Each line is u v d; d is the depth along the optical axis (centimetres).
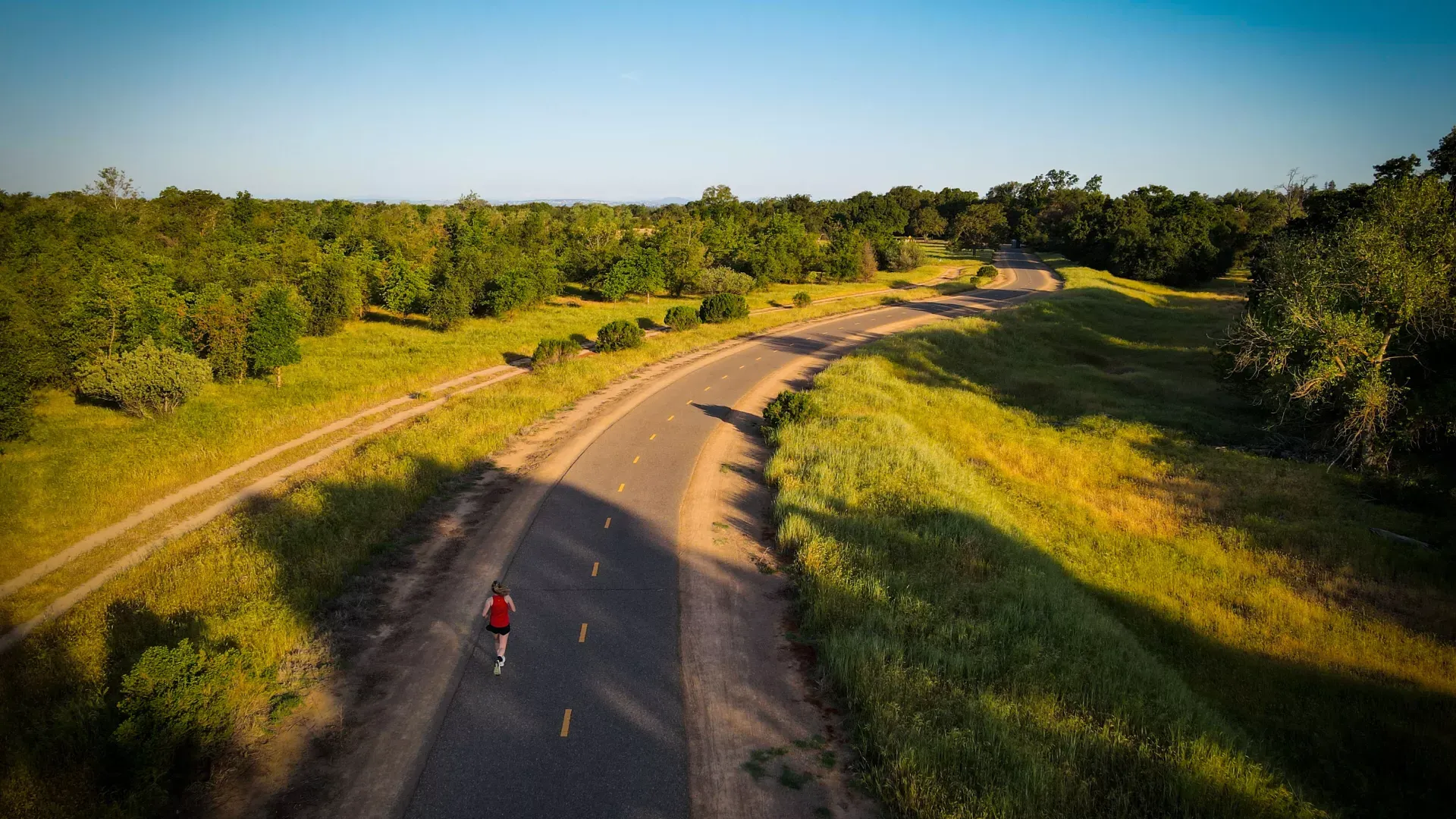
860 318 6278
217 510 2088
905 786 980
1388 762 1169
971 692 1191
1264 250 4969
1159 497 2395
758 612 1504
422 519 1931
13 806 884
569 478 2291
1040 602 1516
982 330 5162
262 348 3422
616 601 1533
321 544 1688
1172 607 1677
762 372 4100
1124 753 1055
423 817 940
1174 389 4009
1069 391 3938
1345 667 1452
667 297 7419
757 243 8781
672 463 2486
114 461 2362
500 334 4938
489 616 1262
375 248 6725
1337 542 1997
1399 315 2702
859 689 1180
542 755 1064
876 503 2048
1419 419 2516
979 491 2308
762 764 1055
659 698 1209
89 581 1662
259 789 978
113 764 957
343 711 1145
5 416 2431
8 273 3312
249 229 7844
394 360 4031
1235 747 1114
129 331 3322
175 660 1016
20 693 1168
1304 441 3031
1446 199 2909
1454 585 1781
